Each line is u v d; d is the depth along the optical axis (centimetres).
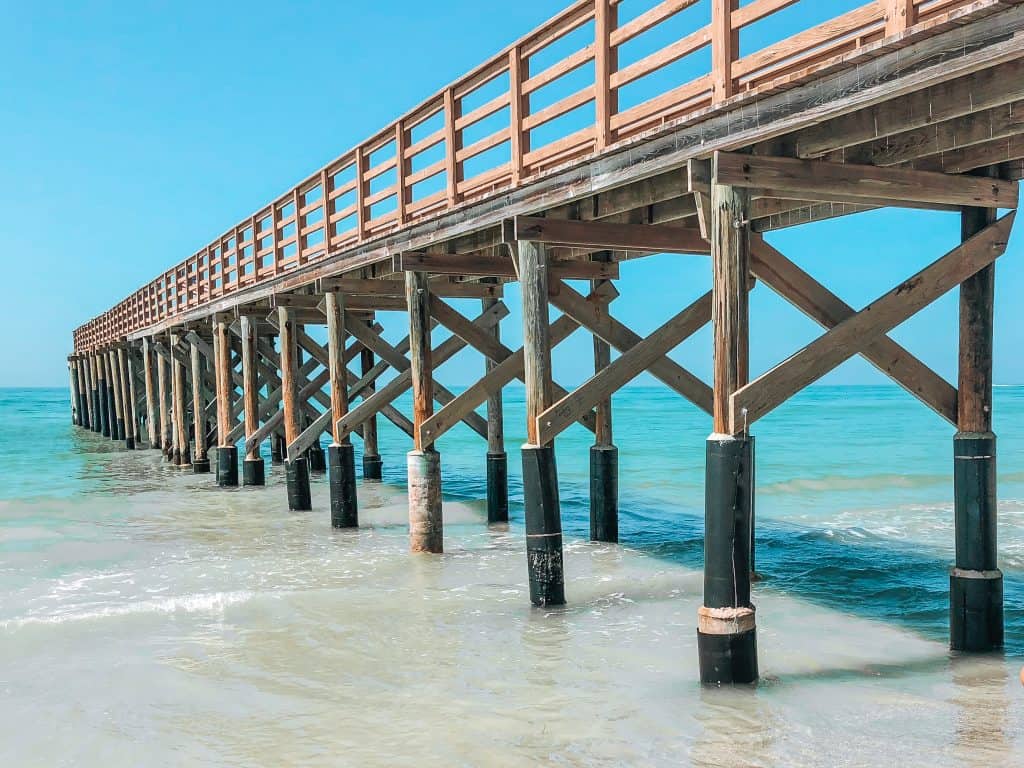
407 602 798
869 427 3703
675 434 3531
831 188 537
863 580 902
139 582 901
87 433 3747
